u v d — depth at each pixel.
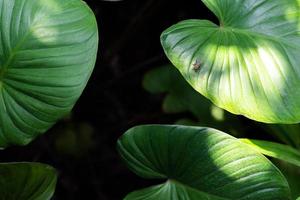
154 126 0.82
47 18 0.81
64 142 1.12
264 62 0.82
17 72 0.80
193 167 0.82
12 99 0.81
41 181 0.82
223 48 0.82
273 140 1.04
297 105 0.81
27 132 0.81
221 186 0.81
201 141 0.81
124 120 1.22
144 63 1.19
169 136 0.82
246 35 0.84
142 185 1.19
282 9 0.84
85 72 0.80
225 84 0.81
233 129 1.03
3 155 1.11
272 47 0.83
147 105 1.24
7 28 0.80
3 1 0.81
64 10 0.81
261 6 0.85
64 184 1.16
